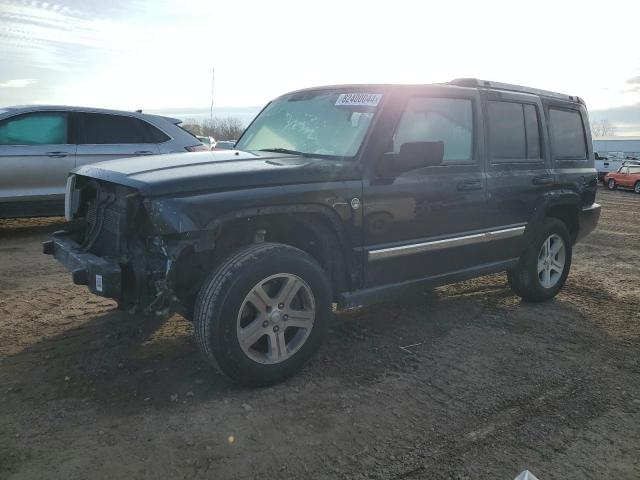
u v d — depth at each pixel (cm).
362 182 363
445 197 413
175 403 309
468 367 373
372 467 258
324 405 313
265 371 324
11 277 561
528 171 492
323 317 347
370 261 374
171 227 293
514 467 263
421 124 405
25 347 381
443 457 269
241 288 308
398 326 447
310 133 410
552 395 337
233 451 266
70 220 395
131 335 407
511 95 486
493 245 465
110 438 273
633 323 475
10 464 250
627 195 2623
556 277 538
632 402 332
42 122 763
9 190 734
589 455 276
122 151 811
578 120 579
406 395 330
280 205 324
